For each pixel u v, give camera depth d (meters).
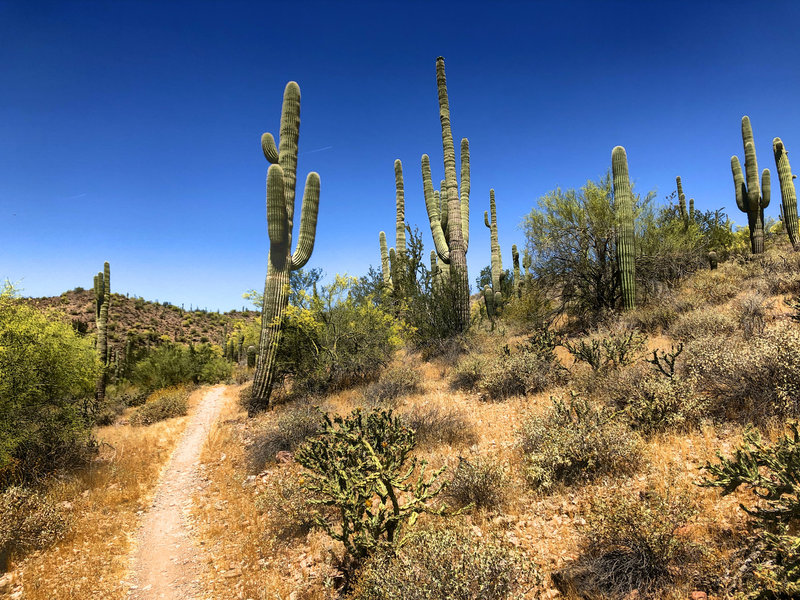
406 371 11.25
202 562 5.14
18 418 7.64
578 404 5.81
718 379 5.23
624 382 6.14
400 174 18.42
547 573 3.48
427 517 4.61
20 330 7.73
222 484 7.50
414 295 15.21
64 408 8.38
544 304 13.91
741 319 7.52
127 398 18.28
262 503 6.08
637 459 4.62
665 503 3.24
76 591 4.60
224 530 5.85
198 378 24.44
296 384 12.95
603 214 12.04
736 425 4.70
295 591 4.21
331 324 13.02
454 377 10.53
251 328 22.16
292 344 12.88
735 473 3.15
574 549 3.69
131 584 4.79
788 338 4.87
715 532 3.29
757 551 2.80
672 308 9.73
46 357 8.11
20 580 4.83
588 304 12.99
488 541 3.36
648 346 8.11
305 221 13.77
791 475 2.92
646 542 3.12
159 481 8.05
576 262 12.83
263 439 8.40
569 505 4.39
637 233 13.62
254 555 5.05
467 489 4.87
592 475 4.74
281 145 13.02
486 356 10.43
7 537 5.29
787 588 2.32
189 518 6.43
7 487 6.87
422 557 3.19
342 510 4.19
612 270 12.43
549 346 9.10
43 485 7.18
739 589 2.67
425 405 8.32
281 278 12.45
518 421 6.89
